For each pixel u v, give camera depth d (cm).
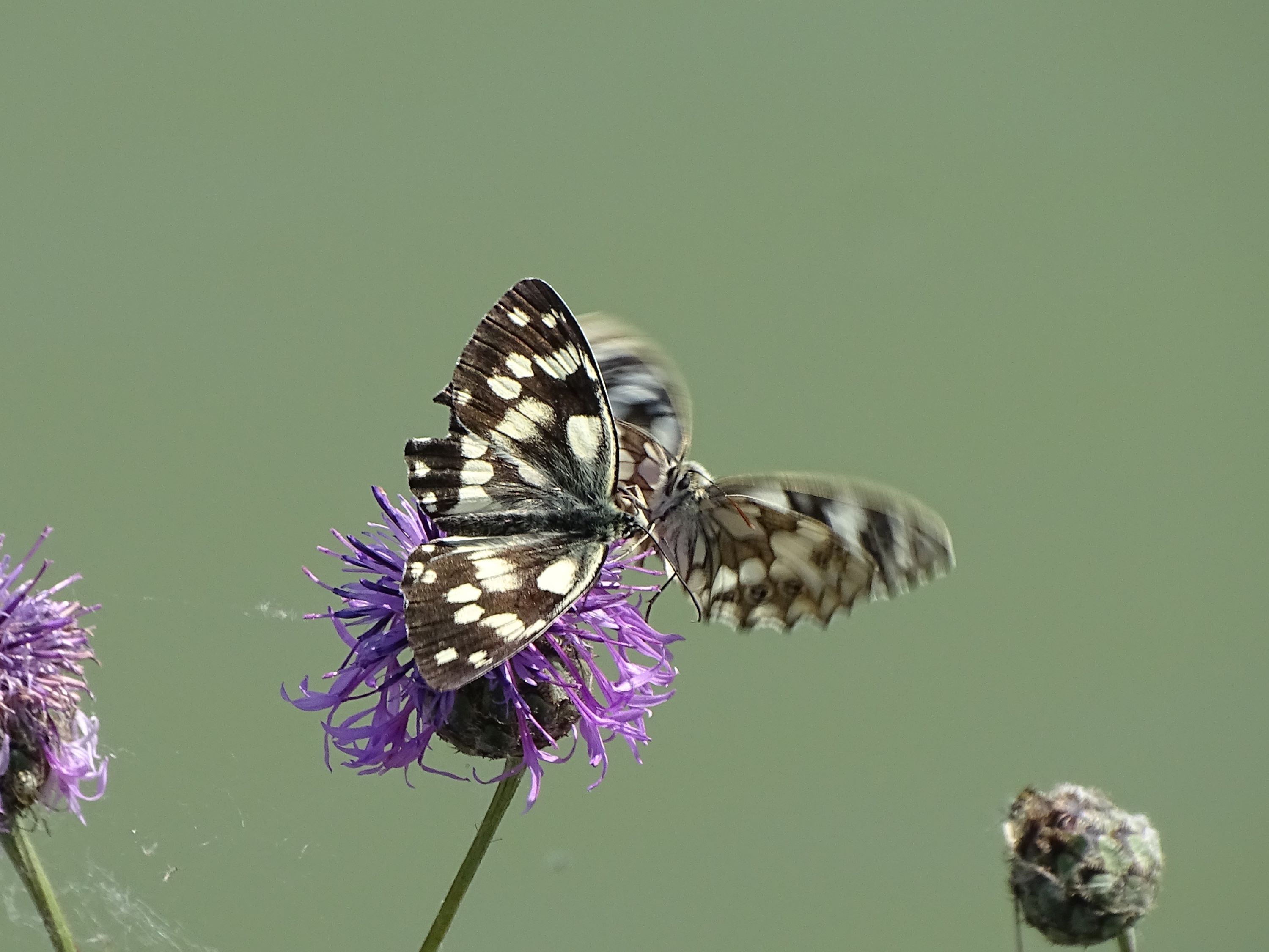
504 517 103
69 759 104
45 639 104
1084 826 105
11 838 104
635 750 104
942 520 105
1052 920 105
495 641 102
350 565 104
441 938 104
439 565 103
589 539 103
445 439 104
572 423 104
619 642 105
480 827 104
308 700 104
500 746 104
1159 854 105
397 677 104
